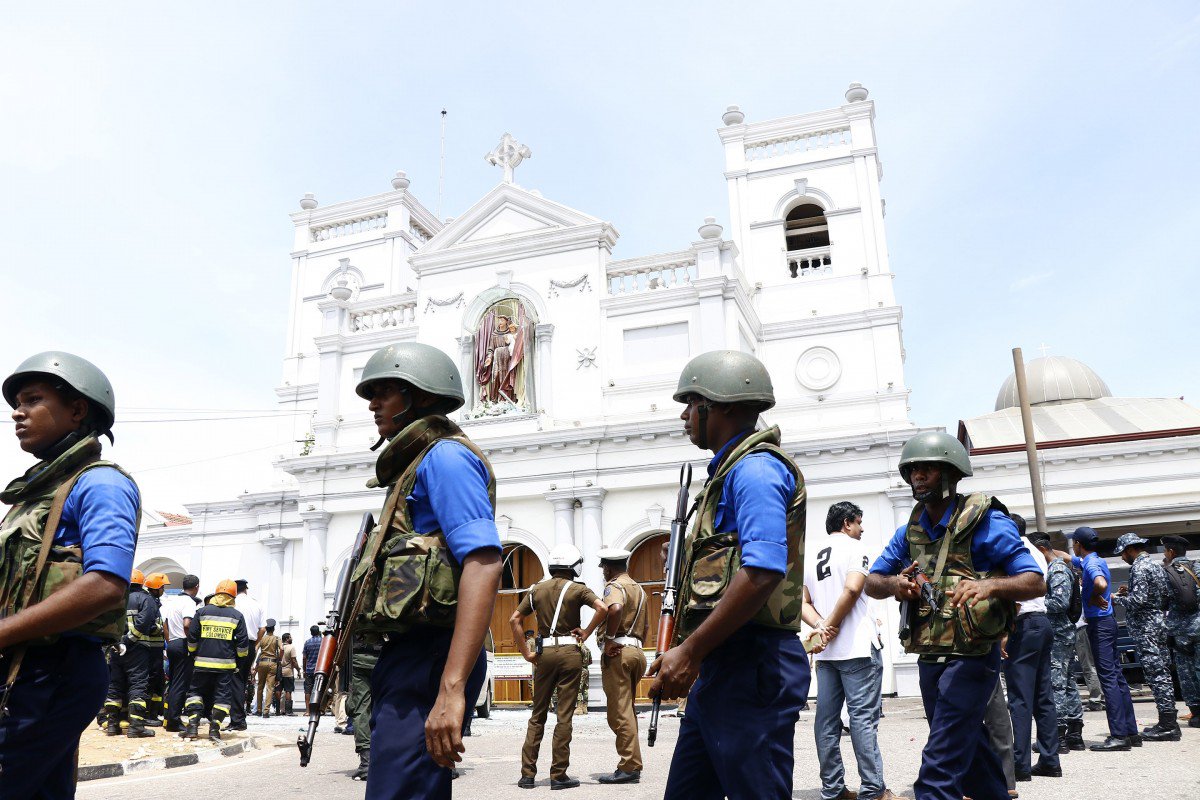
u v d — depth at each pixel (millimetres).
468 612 2695
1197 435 21281
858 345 23422
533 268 23312
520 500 21562
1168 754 7770
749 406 3299
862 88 26016
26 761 2852
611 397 21828
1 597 2973
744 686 2951
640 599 8367
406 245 31469
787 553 2953
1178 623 9070
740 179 26391
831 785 6258
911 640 4512
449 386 3154
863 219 24875
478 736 12938
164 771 9141
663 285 22984
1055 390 32344
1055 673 8406
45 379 3238
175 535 27734
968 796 4578
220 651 11406
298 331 31203
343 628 3061
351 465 23109
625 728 7809
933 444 4594
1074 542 9016
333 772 9000
